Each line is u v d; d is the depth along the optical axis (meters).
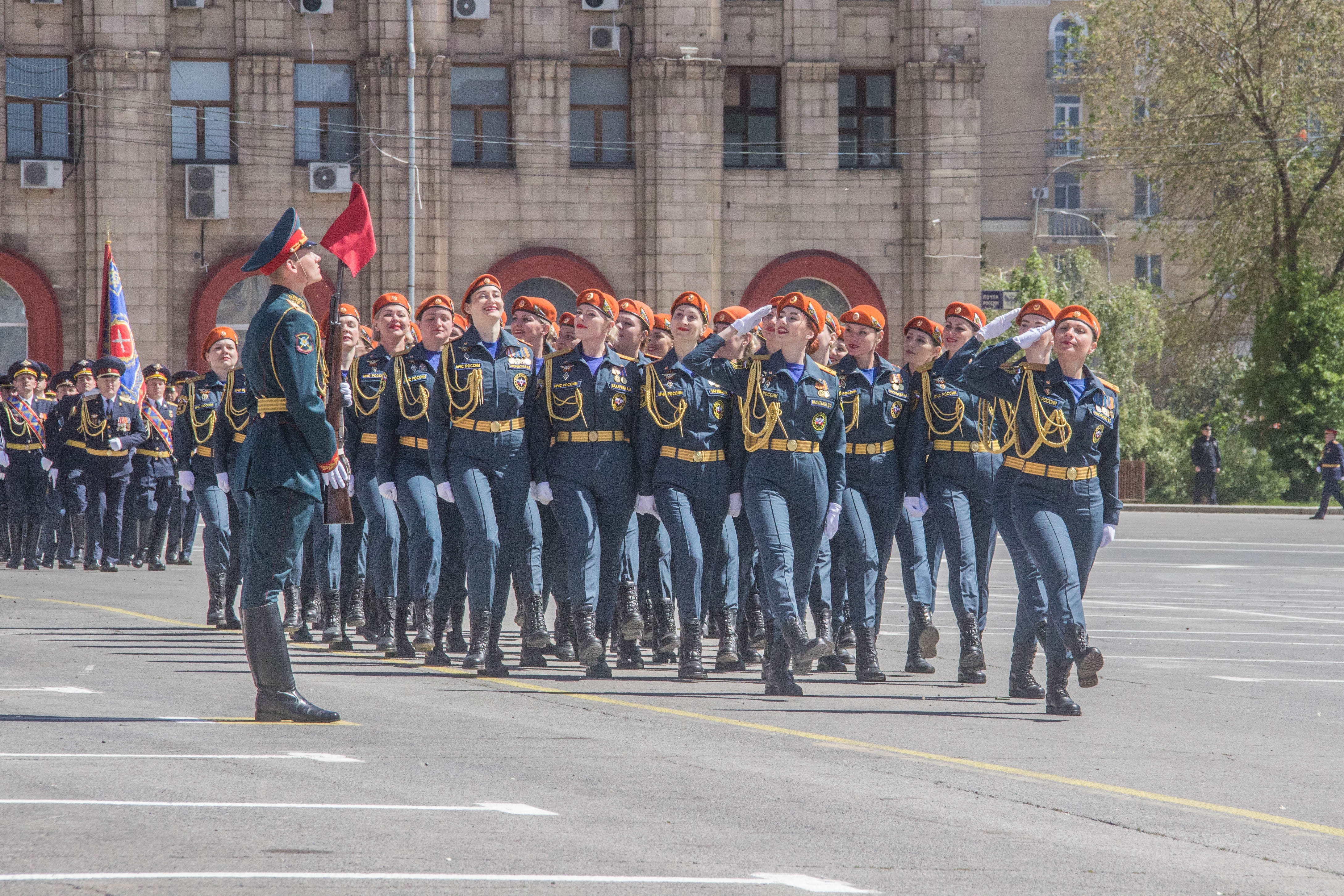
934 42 89.12
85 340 86.94
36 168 85.81
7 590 44.47
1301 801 18.72
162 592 44.91
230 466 34.59
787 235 89.62
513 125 88.12
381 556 31.81
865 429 29.20
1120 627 40.19
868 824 16.72
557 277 88.56
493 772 18.92
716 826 16.42
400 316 31.73
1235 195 117.56
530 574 28.73
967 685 28.92
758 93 89.94
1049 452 25.64
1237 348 148.75
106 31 86.19
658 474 28.30
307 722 22.28
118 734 21.00
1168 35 116.81
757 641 31.47
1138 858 15.62
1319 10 114.94
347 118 88.38
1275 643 36.84
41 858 14.36
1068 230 179.75
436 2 87.12
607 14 88.44
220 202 86.88
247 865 14.24
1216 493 114.94
